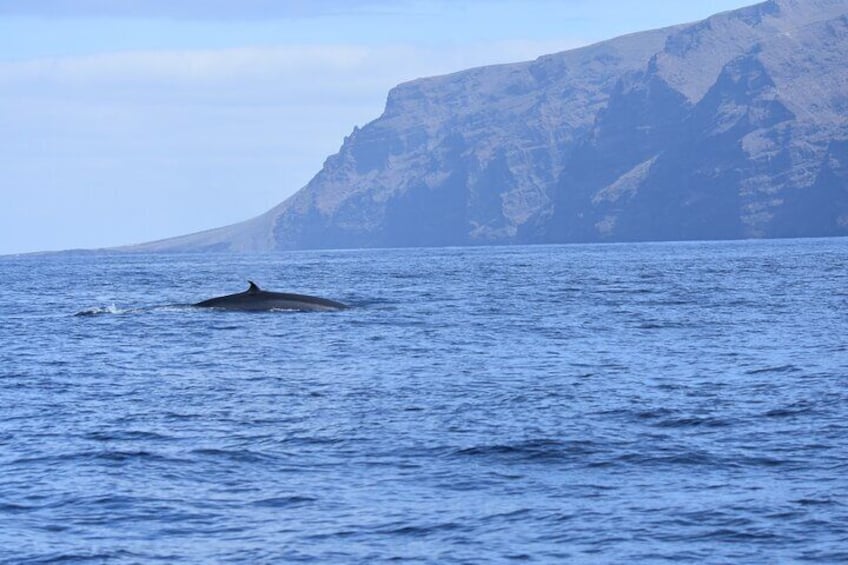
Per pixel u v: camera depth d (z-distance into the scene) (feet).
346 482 146.00
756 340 306.55
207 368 261.65
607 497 136.98
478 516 129.59
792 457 154.40
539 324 368.07
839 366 245.86
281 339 323.37
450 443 167.02
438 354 283.59
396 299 515.50
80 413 198.90
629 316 397.39
